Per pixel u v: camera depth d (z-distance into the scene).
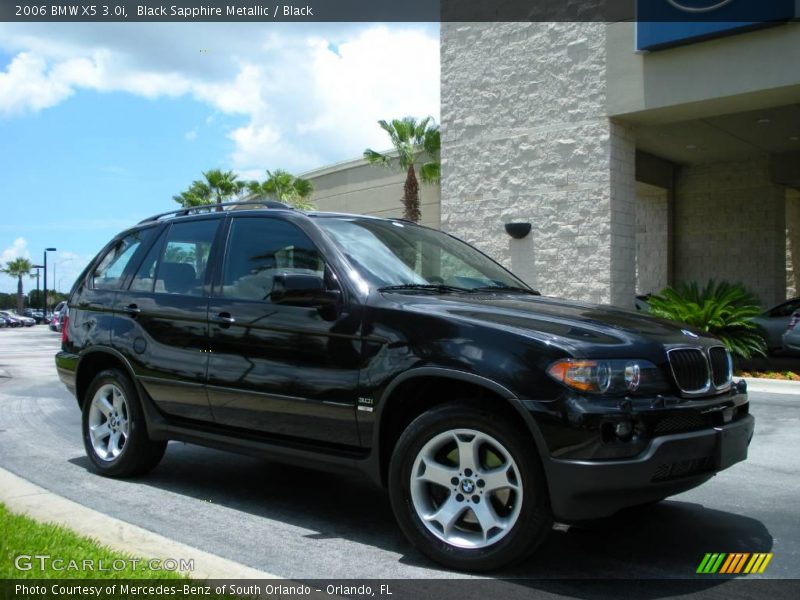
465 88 17.48
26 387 12.77
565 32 15.89
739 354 12.94
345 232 4.94
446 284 4.89
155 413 5.55
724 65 13.77
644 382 3.69
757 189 20.88
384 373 4.13
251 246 5.18
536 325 3.92
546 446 3.57
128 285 5.95
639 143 19.00
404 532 4.03
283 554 4.17
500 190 16.94
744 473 6.09
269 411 4.71
